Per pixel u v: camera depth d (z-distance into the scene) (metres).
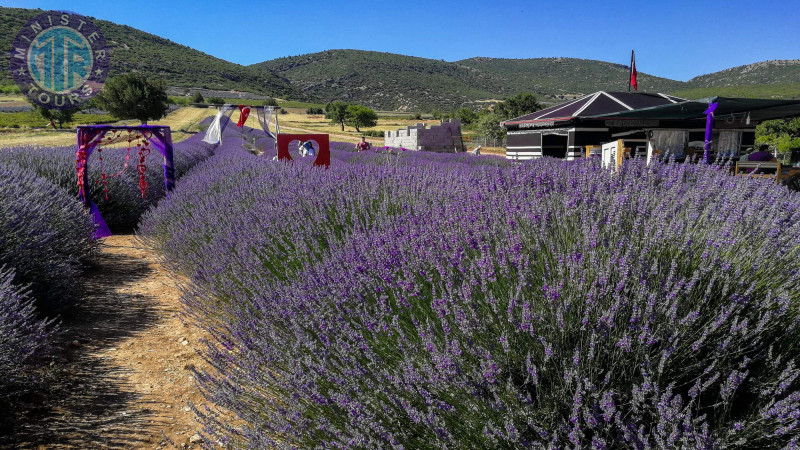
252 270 3.67
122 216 9.08
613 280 1.94
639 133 19.84
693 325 1.82
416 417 1.75
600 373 1.77
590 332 1.83
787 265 2.13
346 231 3.74
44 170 8.64
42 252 4.25
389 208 4.38
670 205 2.47
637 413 1.63
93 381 3.13
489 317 2.00
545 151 23.64
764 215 2.39
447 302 2.19
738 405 1.78
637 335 1.79
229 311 3.53
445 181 4.75
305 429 1.97
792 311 1.93
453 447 1.72
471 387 1.75
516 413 1.68
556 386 1.74
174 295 4.97
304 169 6.89
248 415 2.16
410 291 2.45
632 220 2.38
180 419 2.69
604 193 2.62
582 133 20.52
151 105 60.53
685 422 1.49
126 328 4.07
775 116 12.97
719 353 1.72
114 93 59.09
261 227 4.44
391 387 1.99
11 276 3.19
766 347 1.85
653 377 1.72
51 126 50.34
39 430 2.54
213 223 5.23
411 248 2.79
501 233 2.60
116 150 13.85
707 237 2.21
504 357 1.87
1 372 2.65
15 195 4.71
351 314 2.48
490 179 3.42
